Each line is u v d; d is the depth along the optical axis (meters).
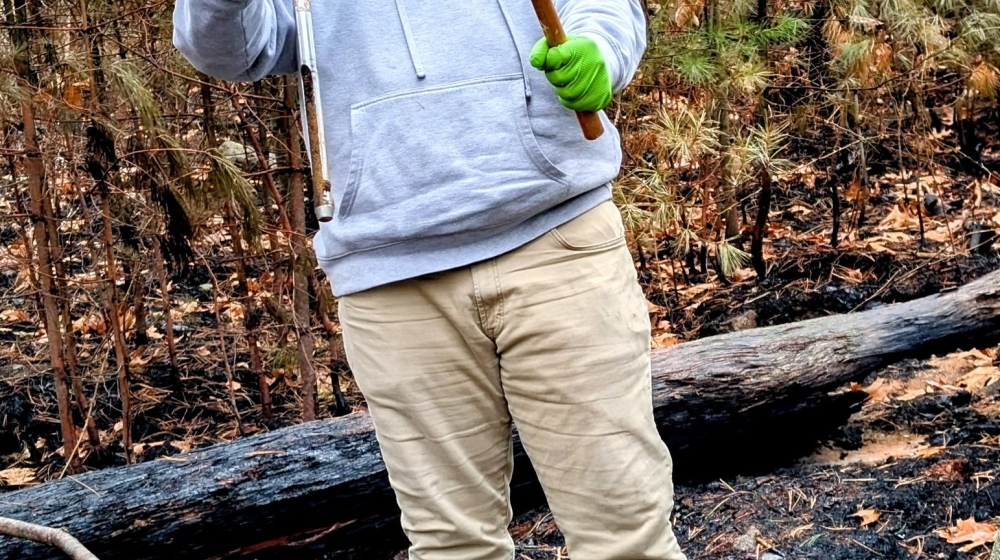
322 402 3.70
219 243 3.96
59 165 3.13
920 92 4.21
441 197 1.43
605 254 1.51
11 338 4.19
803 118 4.00
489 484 1.65
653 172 3.47
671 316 4.15
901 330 2.84
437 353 1.54
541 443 1.56
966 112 4.77
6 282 4.52
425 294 1.51
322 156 1.43
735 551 2.37
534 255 1.47
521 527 2.60
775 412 2.66
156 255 3.58
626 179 3.61
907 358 2.89
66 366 3.66
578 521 1.57
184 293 4.47
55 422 3.61
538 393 1.52
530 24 1.46
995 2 3.94
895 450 2.76
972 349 3.26
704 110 3.65
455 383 1.56
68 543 1.86
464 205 1.42
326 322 3.37
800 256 4.46
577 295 1.48
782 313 4.03
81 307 4.20
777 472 2.74
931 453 2.67
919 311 2.88
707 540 2.44
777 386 2.64
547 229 1.47
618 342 1.50
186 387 3.85
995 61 4.07
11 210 3.62
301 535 2.47
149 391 3.80
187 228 2.89
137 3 2.82
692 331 4.01
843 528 2.40
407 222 1.44
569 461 1.54
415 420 1.57
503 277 1.47
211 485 2.36
